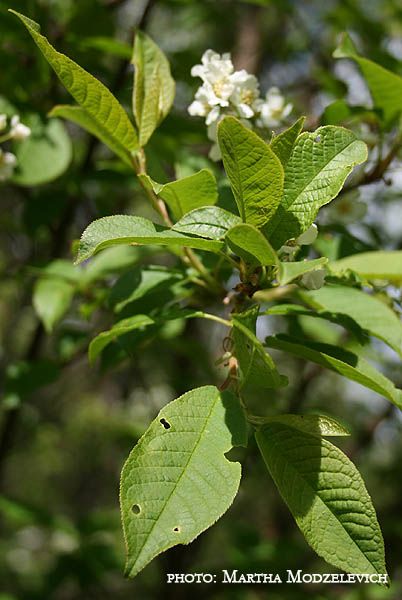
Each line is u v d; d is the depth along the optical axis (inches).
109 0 41.8
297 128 23.7
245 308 25.3
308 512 23.2
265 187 23.6
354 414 71.0
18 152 32.8
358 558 23.0
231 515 73.8
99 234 23.3
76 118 27.3
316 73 40.9
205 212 23.9
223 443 23.3
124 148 27.0
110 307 27.9
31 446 105.3
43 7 39.6
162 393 68.0
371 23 52.1
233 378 24.3
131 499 22.4
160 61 27.0
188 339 46.2
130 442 60.6
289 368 63.1
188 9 65.2
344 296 27.3
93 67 39.4
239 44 64.3
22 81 36.9
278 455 23.6
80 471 120.2
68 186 37.7
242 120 27.3
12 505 49.1
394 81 28.6
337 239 29.9
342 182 24.1
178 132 35.4
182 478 22.7
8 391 39.0
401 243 40.7
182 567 50.2
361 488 23.3
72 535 51.2
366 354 44.3
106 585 65.8
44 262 34.7
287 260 24.7
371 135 30.3
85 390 84.9
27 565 90.3
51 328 33.6
